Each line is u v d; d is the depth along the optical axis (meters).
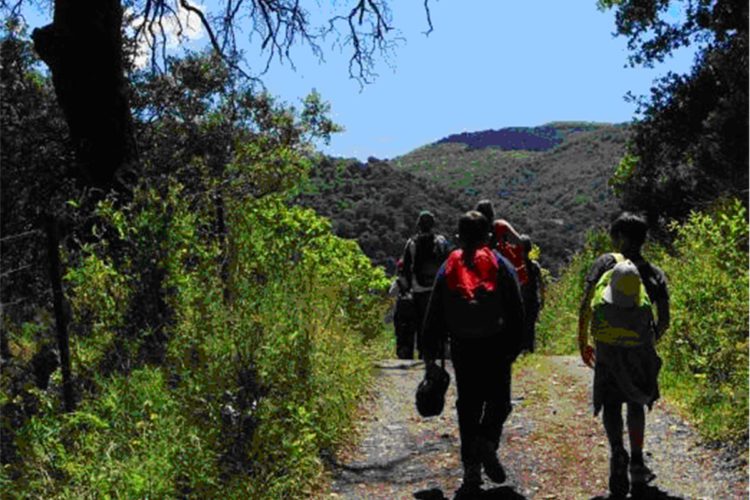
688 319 8.74
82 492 4.96
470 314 5.95
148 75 15.69
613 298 5.82
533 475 6.47
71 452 5.39
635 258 6.07
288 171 9.33
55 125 14.58
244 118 14.77
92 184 11.31
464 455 6.16
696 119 25.67
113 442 5.20
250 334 5.99
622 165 28.38
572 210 165.75
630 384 5.75
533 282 10.03
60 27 11.43
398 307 13.52
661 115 26.67
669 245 17.06
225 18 16.17
